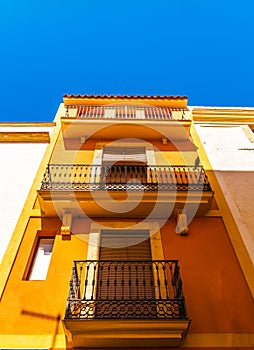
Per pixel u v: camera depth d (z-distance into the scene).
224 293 6.90
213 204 9.36
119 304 6.12
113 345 6.01
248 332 6.21
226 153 11.64
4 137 11.90
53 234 8.39
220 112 14.10
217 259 7.67
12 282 7.04
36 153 11.26
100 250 7.94
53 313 6.46
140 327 5.81
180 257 7.69
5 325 6.24
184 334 5.96
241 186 10.03
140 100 14.28
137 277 6.67
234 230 8.46
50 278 7.13
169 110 13.97
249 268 7.44
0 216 8.69
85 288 6.45
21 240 8.04
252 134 12.85
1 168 10.41
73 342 5.95
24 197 9.34
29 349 5.91
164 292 6.73
